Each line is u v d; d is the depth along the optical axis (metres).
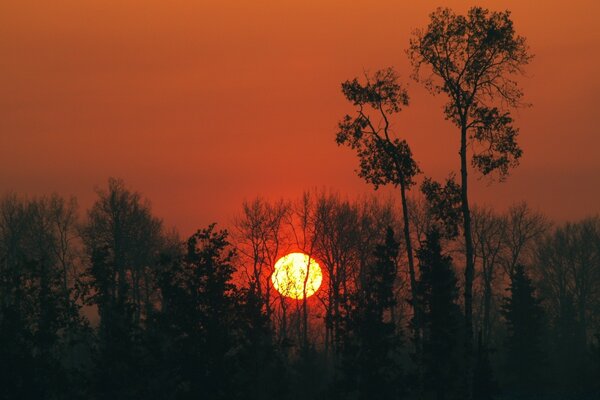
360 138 94.31
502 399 144.50
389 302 95.12
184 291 79.62
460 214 91.44
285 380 101.38
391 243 97.69
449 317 105.38
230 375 78.38
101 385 79.31
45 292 81.31
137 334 82.06
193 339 78.19
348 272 158.25
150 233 158.50
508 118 86.88
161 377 80.25
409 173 94.25
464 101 86.94
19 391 75.44
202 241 81.44
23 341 78.44
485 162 88.38
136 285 152.50
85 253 155.25
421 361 101.69
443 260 107.88
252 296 90.88
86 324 82.94
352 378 92.88
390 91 92.94
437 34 86.69
